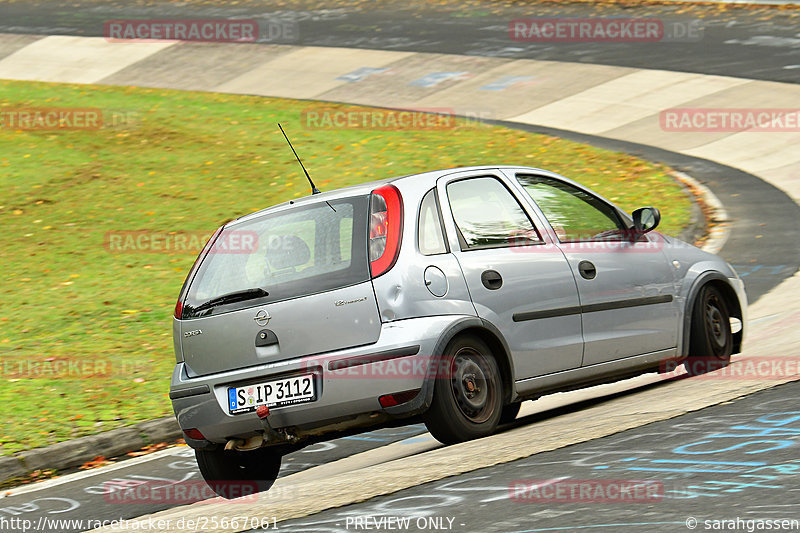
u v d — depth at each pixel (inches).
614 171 2773.1
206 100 3730.3
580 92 3540.8
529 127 3275.1
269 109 3558.1
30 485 1094.4
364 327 857.5
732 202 2439.7
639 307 1029.2
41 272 2203.5
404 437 1078.4
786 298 1596.9
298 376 864.9
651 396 992.9
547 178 1037.2
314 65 4047.7
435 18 4544.8
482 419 886.4
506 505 658.8
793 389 898.1
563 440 816.3
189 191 2743.6
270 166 2918.3
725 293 1146.7
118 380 1454.2
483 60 3919.8
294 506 737.0
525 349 923.4
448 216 919.0
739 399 884.6
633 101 3410.4
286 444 911.7
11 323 1850.4
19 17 4985.2
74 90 3897.6
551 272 958.4
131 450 1207.6
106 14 4945.9
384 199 894.4
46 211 2632.9
